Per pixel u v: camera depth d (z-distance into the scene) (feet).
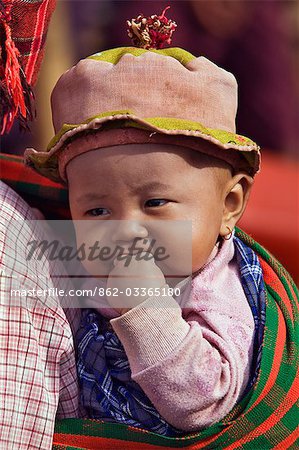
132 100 14.33
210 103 14.67
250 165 15.30
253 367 14.58
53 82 31.58
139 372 13.70
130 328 13.76
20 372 13.38
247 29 34.83
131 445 13.88
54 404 13.69
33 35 14.99
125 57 14.52
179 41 33.45
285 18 36.86
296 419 14.60
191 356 13.66
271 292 15.57
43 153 14.88
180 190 14.25
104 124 13.94
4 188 15.01
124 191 14.17
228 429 13.98
